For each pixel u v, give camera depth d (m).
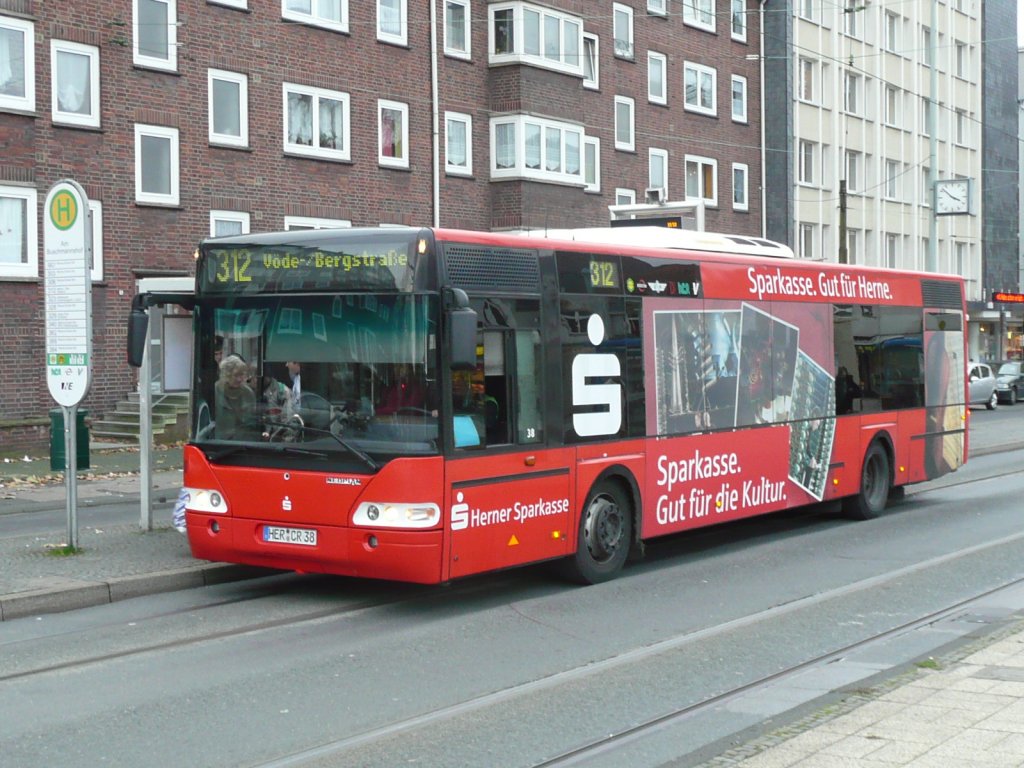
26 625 9.39
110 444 25.12
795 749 5.87
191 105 26.89
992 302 59.97
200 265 10.58
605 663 8.44
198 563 11.25
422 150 31.81
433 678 8.01
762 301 13.99
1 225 23.97
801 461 14.66
